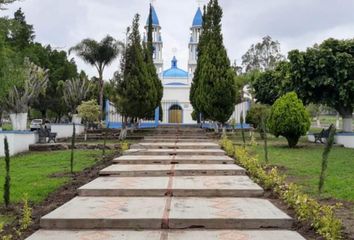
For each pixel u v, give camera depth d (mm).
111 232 6340
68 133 27000
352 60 23422
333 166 13500
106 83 41250
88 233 6285
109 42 33656
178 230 6512
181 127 33875
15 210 7789
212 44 25625
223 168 12055
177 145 19016
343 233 6289
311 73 24203
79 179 11258
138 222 6625
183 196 8844
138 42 26016
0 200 8602
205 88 25484
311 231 6383
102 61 34062
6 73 17703
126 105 24938
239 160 13844
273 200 8570
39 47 44281
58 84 41906
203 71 25891
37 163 15000
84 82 37031
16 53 18922
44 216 6781
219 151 16391
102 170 11711
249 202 8078
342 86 23672
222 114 25281
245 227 6633
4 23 17656
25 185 10258
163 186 9266
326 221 6145
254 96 37938
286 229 6586
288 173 12102
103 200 8258
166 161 13992
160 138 24203
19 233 6242
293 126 19938
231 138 25453
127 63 25609
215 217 6719
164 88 46969
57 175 11961
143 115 26016
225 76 25266
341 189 9594
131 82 25109
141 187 9141
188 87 47062
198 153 16156
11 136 18203
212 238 5996
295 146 20766
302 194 8250
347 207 8023
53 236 6121
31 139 20516
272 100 34812
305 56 24109
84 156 16891
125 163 13867
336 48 24062
